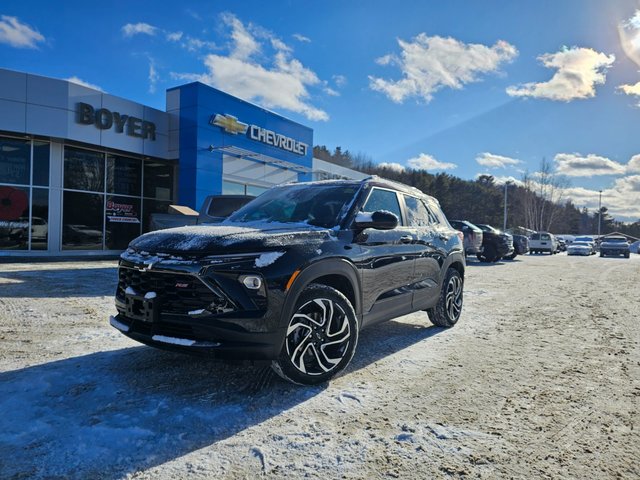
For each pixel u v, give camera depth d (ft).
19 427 8.96
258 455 8.14
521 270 51.29
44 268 37.14
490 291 31.58
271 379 12.02
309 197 14.82
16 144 48.62
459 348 15.76
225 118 61.72
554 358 14.73
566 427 9.59
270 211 14.94
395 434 9.09
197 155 57.67
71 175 52.37
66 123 48.06
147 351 14.24
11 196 48.44
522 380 12.50
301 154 80.02
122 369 12.51
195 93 57.52
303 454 8.22
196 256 10.32
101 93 51.08
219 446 8.43
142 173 59.72
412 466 7.91
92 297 23.59
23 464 7.64
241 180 66.08
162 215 43.86
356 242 12.87
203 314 9.98
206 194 59.36
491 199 256.52
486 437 9.05
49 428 8.93
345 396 11.02
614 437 9.17
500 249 63.72
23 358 13.37
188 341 10.11
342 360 11.90
